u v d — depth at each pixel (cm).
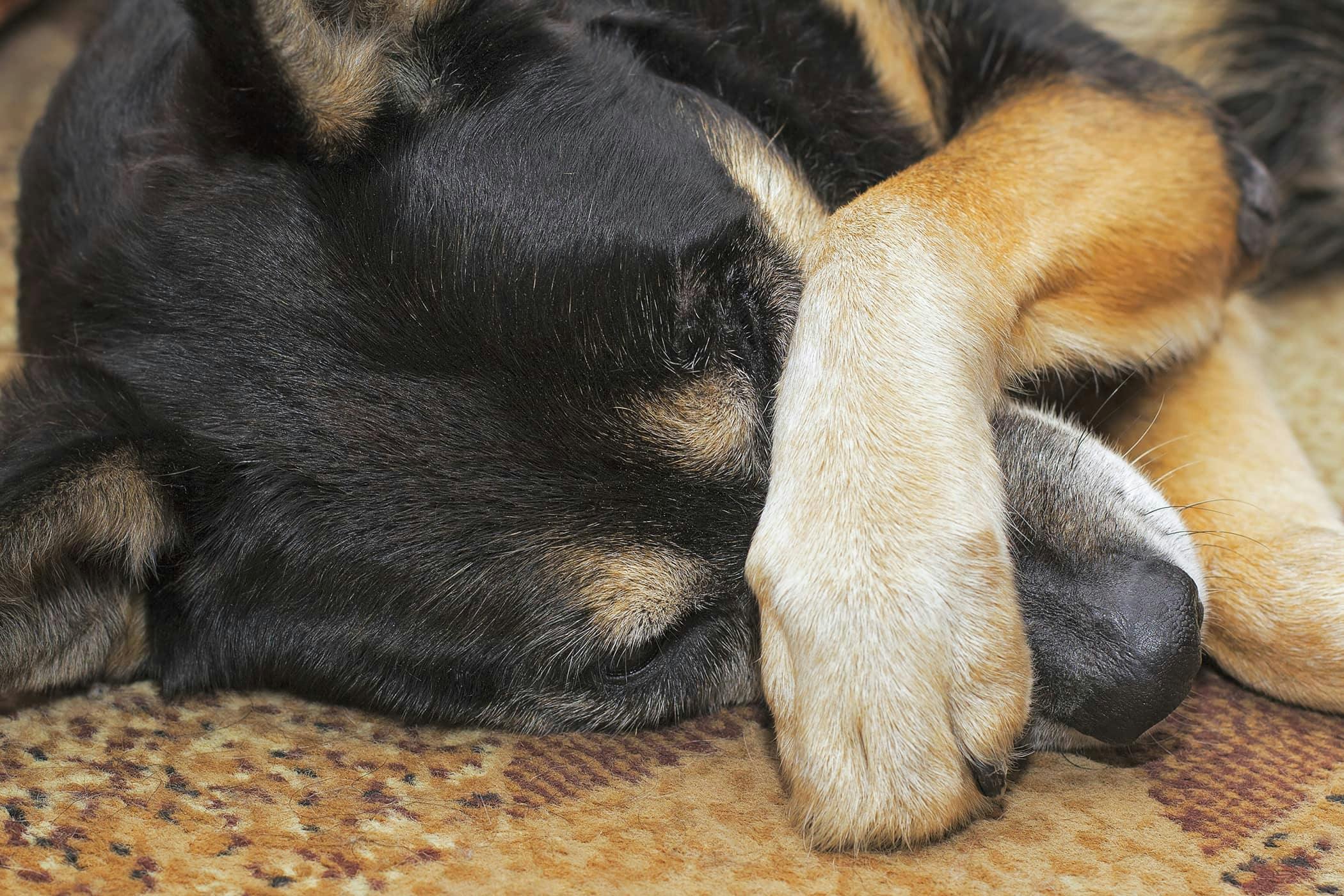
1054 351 89
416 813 81
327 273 84
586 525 83
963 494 80
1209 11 106
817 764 79
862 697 79
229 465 85
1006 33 94
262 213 85
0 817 80
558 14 88
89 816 80
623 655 85
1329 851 78
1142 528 84
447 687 85
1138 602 81
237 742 84
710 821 80
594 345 83
